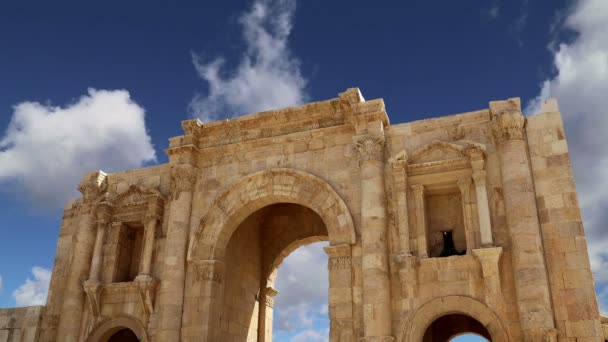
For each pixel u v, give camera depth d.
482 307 21.61
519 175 22.56
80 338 27.98
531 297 20.64
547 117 23.66
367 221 24.02
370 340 21.97
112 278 28.81
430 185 24.59
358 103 26.31
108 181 31.59
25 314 29.53
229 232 28.03
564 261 21.33
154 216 28.84
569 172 22.50
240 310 29.66
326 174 26.45
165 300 26.42
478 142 24.22
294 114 28.02
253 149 28.56
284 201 27.50
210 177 28.89
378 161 25.05
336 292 23.88
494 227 22.77
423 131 25.48
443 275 22.61
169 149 29.34
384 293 22.73
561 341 20.31
